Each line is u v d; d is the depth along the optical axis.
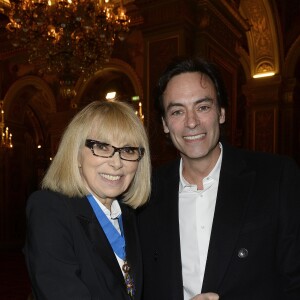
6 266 11.65
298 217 1.82
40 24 6.49
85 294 1.47
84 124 1.73
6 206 14.71
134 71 11.33
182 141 2.01
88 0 6.38
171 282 1.96
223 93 2.08
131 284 1.77
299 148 13.77
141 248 2.13
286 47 13.48
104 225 1.77
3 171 14.60
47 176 1.74
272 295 1.82
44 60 7.41
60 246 1.54
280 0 12.75
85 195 1.75
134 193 2.02
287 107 13.52
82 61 7.14
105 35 6.86
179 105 1.98
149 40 8.18
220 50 8.82
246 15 12.62
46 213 1.59
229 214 1.92
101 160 1.72
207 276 1.86
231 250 1.85
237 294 1.82
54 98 13.38
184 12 7.77
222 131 2.18
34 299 1.56
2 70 14.35
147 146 1.98
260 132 13.51
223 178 2.03
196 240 2.00
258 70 13.62
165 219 2.08
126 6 10.95
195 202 2.06
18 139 14.91
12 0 7.50
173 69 2.03
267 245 1.85
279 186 1.90
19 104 14.83
